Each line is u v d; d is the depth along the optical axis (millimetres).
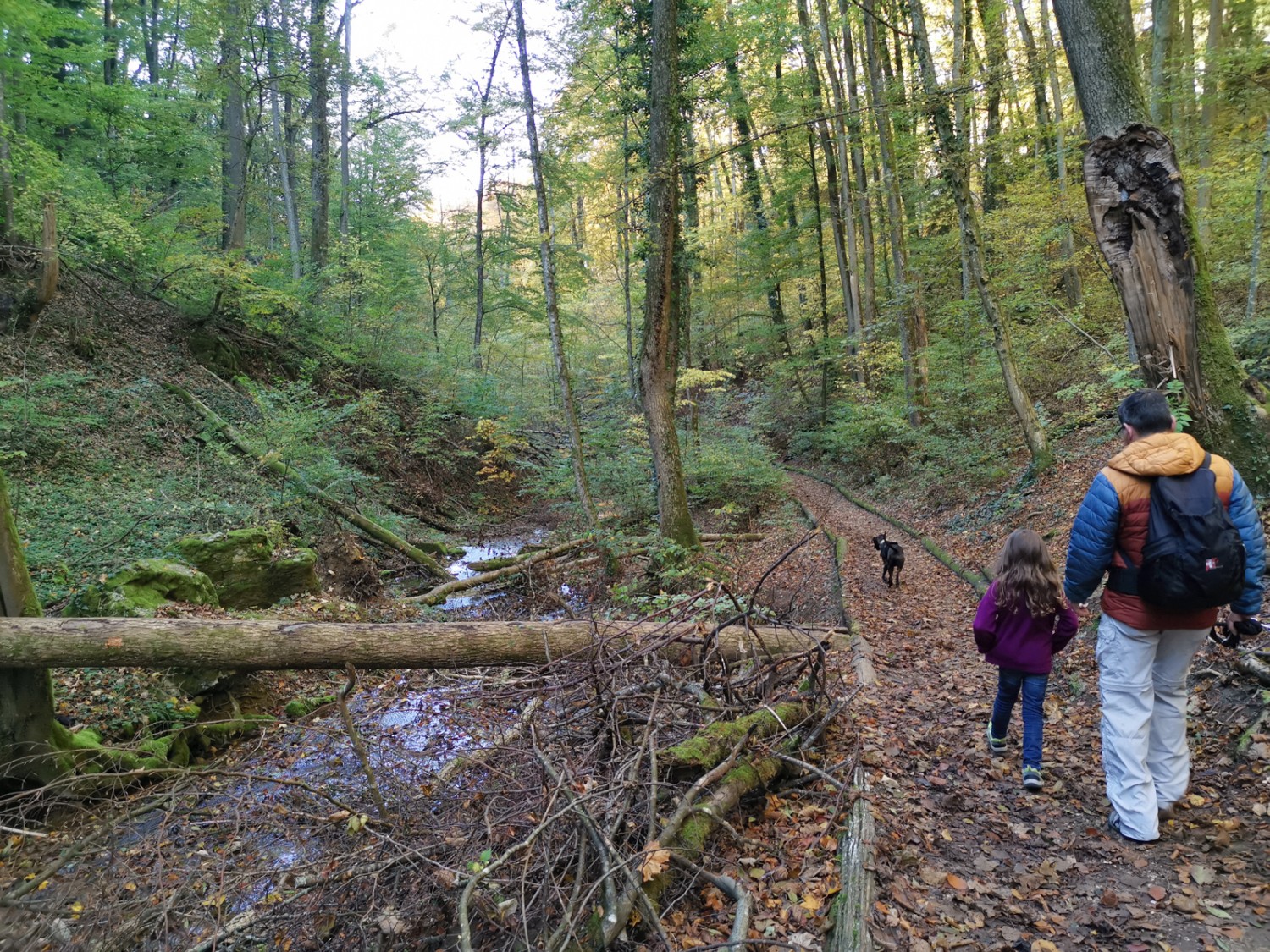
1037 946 2725
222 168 22891
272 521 10125
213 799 4777
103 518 8953
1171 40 11727
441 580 12234
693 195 20531
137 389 12375
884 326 19359
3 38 13398
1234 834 3162
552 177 15477
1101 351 13539
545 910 2900
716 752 3795
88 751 5016
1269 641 4113
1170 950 2613
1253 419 5320
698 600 5566
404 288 24141
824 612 8688
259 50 20188
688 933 2965
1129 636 3244
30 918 3193
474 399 21078
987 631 4117
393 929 3148
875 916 2912
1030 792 3861
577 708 4207
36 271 12734
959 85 10898
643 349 11484
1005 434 14148
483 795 3965
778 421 28000
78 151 17578
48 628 4656
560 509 16266
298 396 14391
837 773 4070
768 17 20484
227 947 3252
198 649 4887
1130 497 3109
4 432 9703
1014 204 15727
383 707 6172
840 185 23234
